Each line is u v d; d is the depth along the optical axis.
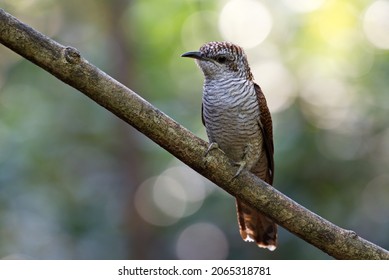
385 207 13.36
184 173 16.34
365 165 13.50
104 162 15.98
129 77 15.59
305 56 15.56
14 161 14.91
